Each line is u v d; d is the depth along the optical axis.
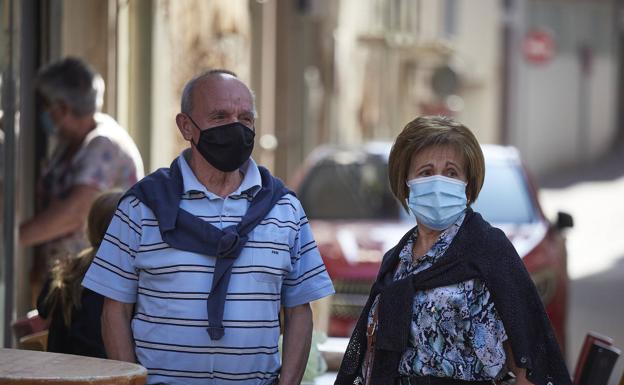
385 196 24.86
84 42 21.09
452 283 9.91
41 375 8.58
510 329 9.74
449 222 10.10
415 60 64.62
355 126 56.75
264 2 37.06
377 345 10.01
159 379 10.35
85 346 12.12
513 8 83.88
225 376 10.36
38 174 19.16
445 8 79.12
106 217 12.38
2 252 16.22
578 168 96.56
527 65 92.69
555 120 95.25
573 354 26.36
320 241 22.75
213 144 10.36
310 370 13.30
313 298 10.77
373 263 21.72
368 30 58.16
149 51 24.16
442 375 9.87
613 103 99.25
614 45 98.88
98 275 10.52
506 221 23.08
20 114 18.53
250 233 10.44
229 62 31.42
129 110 23.92
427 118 10.40
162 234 10.31
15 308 16.38
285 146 42.53
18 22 16.61
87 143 16.47
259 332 10.38
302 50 45.72
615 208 74.69
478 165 10.26
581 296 39.53
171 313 10.30
